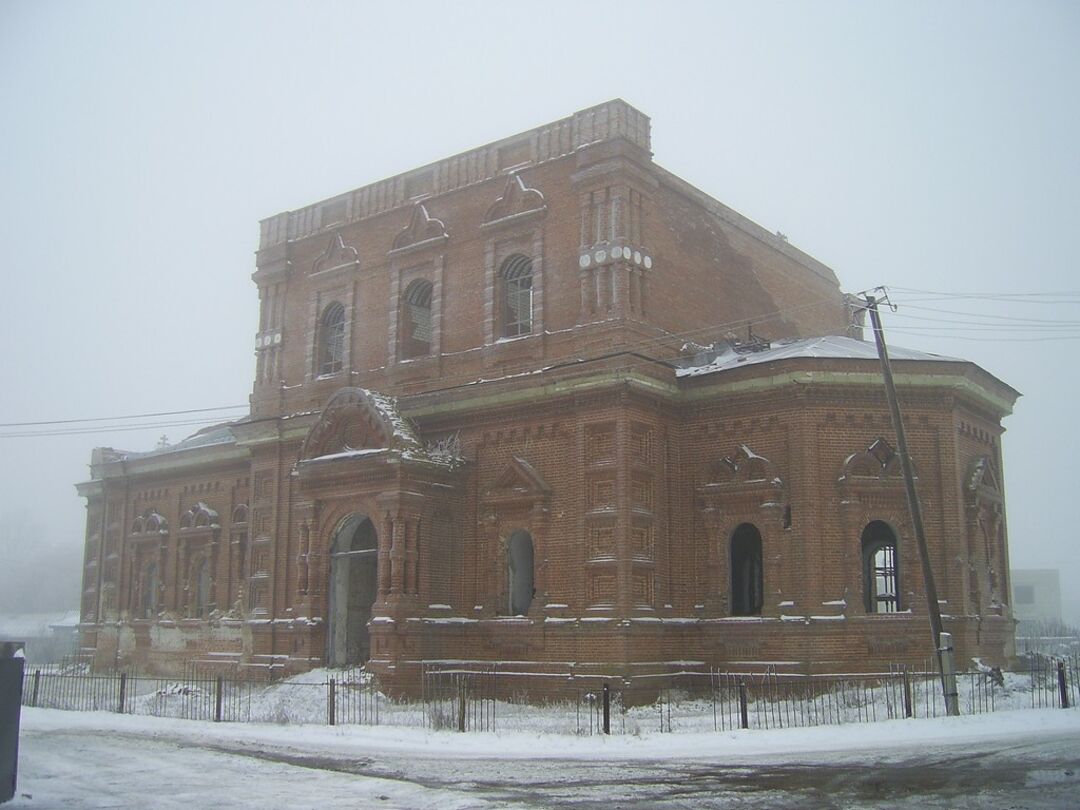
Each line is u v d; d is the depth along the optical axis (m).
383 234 37.19
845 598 28.31
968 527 30.34
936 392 30.00
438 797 14.63
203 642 42.69
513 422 31.92
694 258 34.19
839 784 15.17
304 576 33.88
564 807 13.74
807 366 29.16
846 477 28.83
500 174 34.06
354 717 26.98
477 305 33.81
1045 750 18.34
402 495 31.05
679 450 31.28
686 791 14.91
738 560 30.61
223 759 19.22
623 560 28.56
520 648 30.36
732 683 28.81
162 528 46.28
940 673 24.27
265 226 41.12
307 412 37.78
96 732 24.59
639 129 32.00
